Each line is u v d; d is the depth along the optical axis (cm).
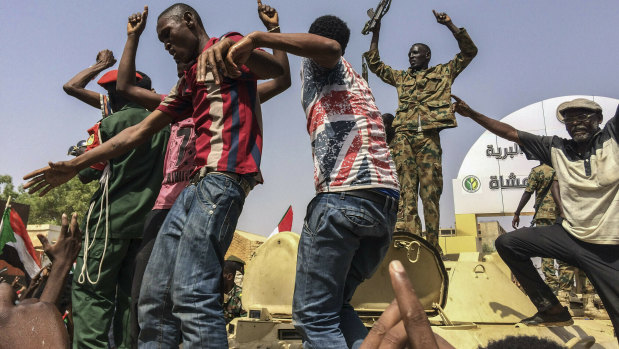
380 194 291
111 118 440
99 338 411
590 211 481
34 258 598
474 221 3188
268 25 352
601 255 479
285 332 490
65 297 480
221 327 270
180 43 327
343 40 328
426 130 690
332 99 307
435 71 716
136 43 435
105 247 416
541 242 500
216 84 273
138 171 436
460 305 529
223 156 287
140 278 377
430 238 672
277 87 378
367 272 316
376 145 301
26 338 134
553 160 525
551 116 3106
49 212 3944
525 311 528
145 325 305
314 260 290
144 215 434
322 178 296
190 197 294
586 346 463
